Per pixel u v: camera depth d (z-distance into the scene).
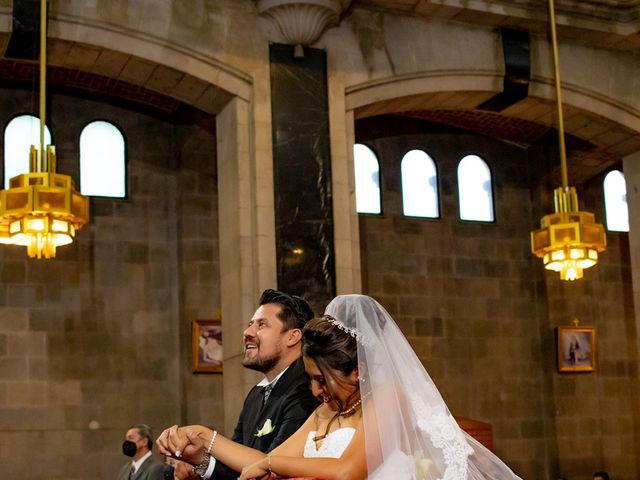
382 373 3.47
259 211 11.36
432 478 3.38
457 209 16.30
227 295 11.66
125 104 14.46
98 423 13.48
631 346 16.83
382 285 15.52
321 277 11.41
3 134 13.67
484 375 15.93
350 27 12.27
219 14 11.65
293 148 11.62
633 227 14.38
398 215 15.86
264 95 11.65
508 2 12.70
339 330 3.55
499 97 13.19
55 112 14.03
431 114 15.98
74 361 13.54
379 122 16.02
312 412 4.07
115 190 14.26
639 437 16.48
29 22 10.62
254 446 4.22
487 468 3.83
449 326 15.86
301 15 11.61
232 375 11.36
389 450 3.33
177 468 4.00
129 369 13.80
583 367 16.30
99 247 13.99
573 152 16.25
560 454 15.91
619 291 16.97
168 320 14.16
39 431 13.16
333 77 12.02
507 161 16.83
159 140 14.59
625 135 14.10
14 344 13.28
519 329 16.33
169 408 13.93
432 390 3.60
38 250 9.55
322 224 11.55
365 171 15.81
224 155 11.95
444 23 12.82
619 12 13.28
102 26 11.04
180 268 14.20
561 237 11.42
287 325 4.32
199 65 11.46
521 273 16.56
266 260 11.27
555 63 12.53
